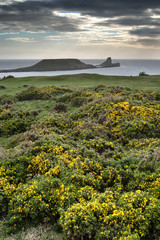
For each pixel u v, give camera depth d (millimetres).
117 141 11844
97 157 8859
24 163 8109
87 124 13531
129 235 4746
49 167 7773
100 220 5223
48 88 29344
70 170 7449
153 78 49406
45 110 20703
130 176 7398
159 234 5047
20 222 5859
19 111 18766
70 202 5949
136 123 12367
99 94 22969
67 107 21203
